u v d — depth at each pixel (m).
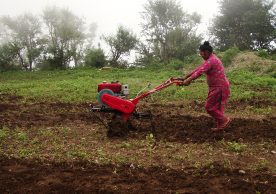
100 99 9.03
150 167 7.01
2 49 45.97
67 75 35.69
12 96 18.06
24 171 6.81
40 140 8.95
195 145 8.32
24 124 10.75
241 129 9.70
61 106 14.39
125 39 44.19
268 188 5.98
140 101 15.69
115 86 9.28
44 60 46.22
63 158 7.59
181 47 42.12
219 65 8.83
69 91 19.67
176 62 35.59
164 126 10.04
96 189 5.97
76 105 14.64
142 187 6.06
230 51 32.03
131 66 42.59
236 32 44.81
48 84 23.95
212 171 6.75
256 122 10.72
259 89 18.81
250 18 42.19
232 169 6.86
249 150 8.00
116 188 6.05
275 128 9.85
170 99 15.95
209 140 8.65
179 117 11.47
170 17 44.03
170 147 8.20
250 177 6.49
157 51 44.09
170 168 6.95
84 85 22.52
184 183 6.22
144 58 43.81
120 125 9.04
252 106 13.65
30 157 7.67
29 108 13.98
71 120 11.23
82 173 6.72
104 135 9.30
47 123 10.88
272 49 43.72
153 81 25.05
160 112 12.77
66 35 45.56
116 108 8.98
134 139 8.86
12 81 31.16
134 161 7.37
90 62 43.84
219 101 8.99
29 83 26.02
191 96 16.19
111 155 7.71
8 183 6.25
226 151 7.95
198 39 42.72
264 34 43.38
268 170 6.87
